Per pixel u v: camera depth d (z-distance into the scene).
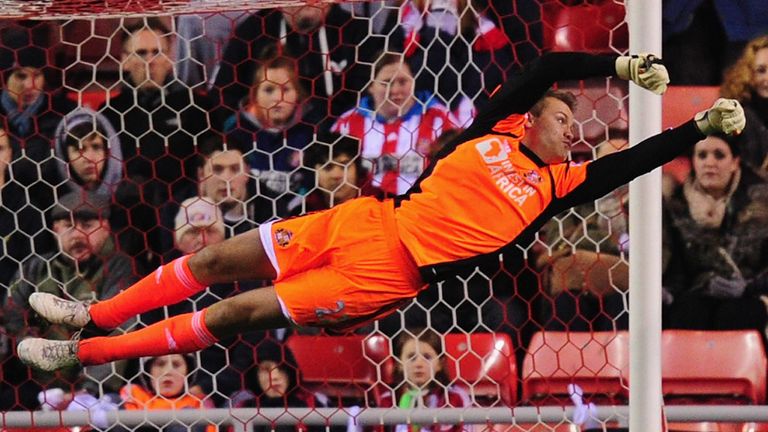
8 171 22.62
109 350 15.87
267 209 22.33
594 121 22.28
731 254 21.98
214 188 22.27
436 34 21.23
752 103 22.34
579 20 22.67
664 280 22.09
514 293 21.05
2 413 18.52
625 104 22.28
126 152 22.78
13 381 22.19
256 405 21.44
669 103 22.52
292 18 22.73
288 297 15.32
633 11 15.83
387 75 22.20
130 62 22.95
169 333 15.71
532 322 21.72
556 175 15.12
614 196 21.72
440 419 18.25
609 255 21.66
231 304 15.50
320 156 22.27
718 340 21.44
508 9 22.67
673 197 22.17
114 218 22.41
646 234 16.27
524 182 15.08
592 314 21.70
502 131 15.09
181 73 22.98
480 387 21.14
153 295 15.85
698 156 21.97
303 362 21.52
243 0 18.62
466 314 21.66
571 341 20.81
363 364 21.42
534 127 15.37
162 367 21.75
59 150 22.45
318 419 18.48
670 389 21.38
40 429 20.12
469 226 15.13
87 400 21.98
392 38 22.89
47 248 22.55
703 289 21.92
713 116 14.08
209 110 22.91
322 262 15.51
